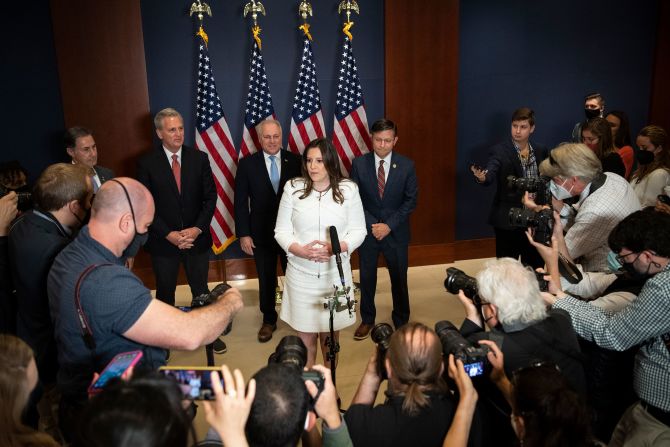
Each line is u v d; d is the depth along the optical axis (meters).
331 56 4.76
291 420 1.19
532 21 5.14
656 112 5.57
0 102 4.34
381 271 5.15
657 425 1.83
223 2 4.50
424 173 5.07
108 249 1.69
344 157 4.53
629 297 2.15
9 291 2.41
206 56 4.29
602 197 2.59
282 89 4.74
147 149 4.51
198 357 3.65
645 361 1.84
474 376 1.57
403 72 4.80
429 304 4.43
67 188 2.04
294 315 2.93
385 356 1.62
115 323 1.60
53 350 2.23
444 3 4.74
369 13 4.73
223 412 1.16
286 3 4.59
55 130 4.47
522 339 1.71
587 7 5.24
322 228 2.86
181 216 3.69
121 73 4.34
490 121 5.26
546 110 5.38
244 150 4.44
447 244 5.30
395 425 1.48
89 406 0.99
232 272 5.01
